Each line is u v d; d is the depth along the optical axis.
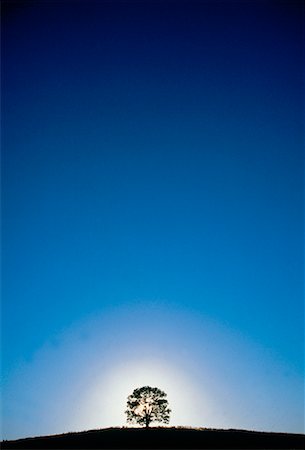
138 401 63.97
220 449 48.91
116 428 62.38
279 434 58.06
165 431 59.28
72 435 58.72
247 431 60.03
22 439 57.50
